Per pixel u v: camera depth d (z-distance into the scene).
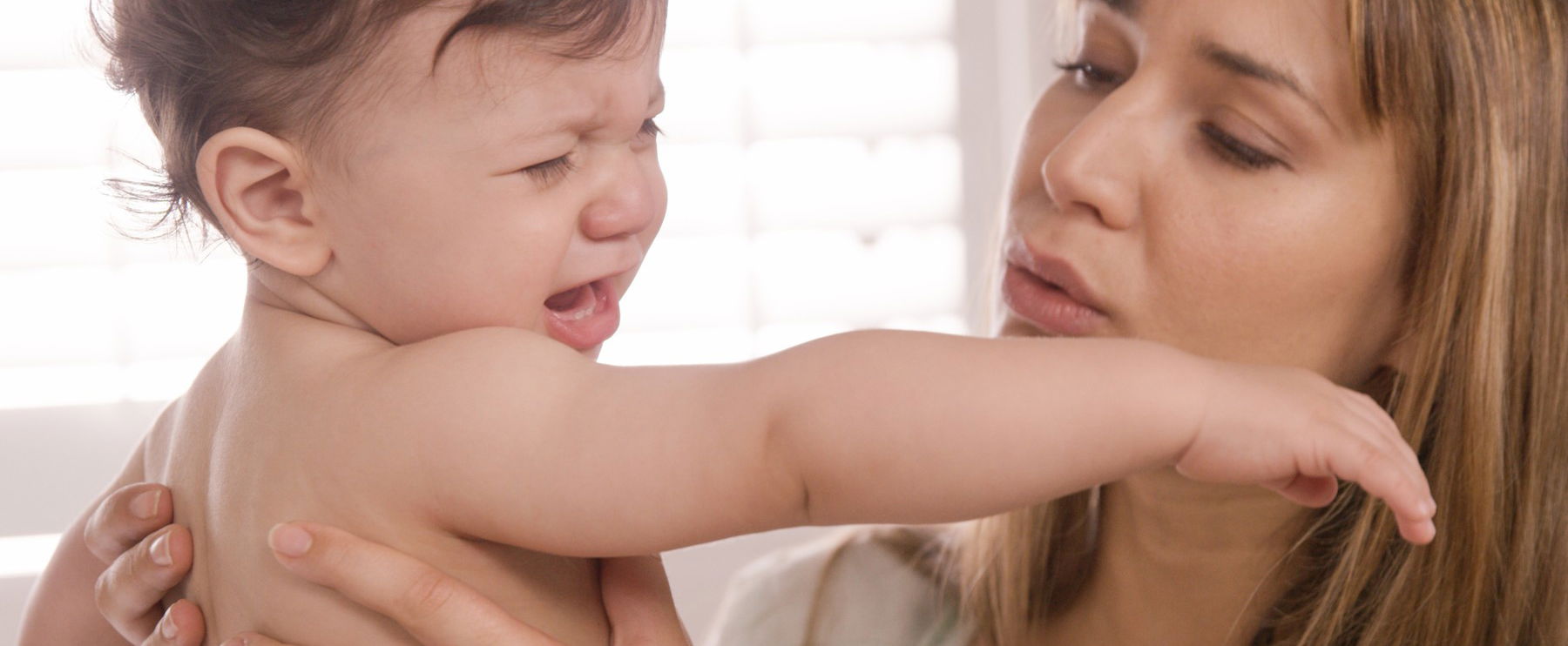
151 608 0.76
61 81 1.69
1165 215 0.79
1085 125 0.81
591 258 0.71
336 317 0.72
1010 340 0.61
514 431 0.62
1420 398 0.83
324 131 0.67
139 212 0.80
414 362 0.66
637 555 0.70
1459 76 0.76
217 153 0.67
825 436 0.59
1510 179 0.79
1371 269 0.80
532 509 0.62
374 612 0.67
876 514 0.61
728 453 0.60
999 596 1.05
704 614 1.87
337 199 0.68
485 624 0.65
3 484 1.74
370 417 0.65
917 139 1.84
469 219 0.67
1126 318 0.81
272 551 0.68
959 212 1.85
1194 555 0.95
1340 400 0.59
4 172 1.69
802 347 0.62
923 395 0.59
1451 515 0.85
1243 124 0.77
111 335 1.74
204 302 1.76
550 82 0.66
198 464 0.74
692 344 1.83
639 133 0.75
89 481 1.76
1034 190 0.87
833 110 1.83
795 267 1.84
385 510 0.65
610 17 0.67
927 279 1.85
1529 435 0.85
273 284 0.73
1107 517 1.01
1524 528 0.85
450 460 0.63
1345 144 0.77
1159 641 0.99
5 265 1.71
